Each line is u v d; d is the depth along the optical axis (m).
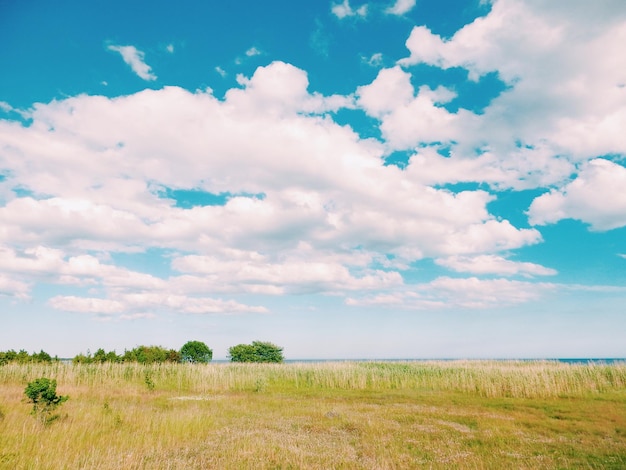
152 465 9.20
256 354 61.56
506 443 12.42
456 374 31.67
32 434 11.06
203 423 14.25
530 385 25.12
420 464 10.01
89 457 9.45
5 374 30.81
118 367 35.59
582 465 9.96
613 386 26.47
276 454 10.55
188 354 52.66
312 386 32.97
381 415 17.56
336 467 9.64
